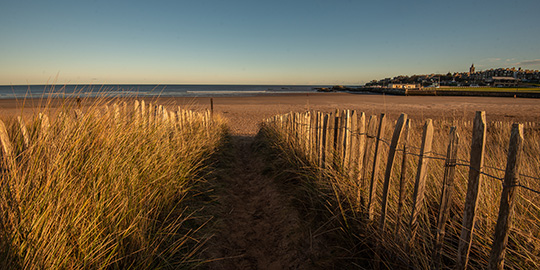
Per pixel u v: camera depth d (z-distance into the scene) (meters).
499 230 1.35
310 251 2.58
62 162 1.85
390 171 2.08
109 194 2.06
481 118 1.38
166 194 2.76
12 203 1.47
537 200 2.17
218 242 2.77
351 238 2.47
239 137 9.71
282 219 3.25
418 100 31.23
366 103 26.84
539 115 15.89
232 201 3.82
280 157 5.05
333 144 3.37
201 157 4.59
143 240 2.00
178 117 4.83
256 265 2.53
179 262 2.15
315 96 40.84
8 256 1.34
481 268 1.74
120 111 3.01
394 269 2.04
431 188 2.59
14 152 1.76
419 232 2.04
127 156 2.55
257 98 33.44
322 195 3.13
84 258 1.60
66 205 1.69
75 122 2.26
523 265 1.66
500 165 2.84
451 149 1.61
